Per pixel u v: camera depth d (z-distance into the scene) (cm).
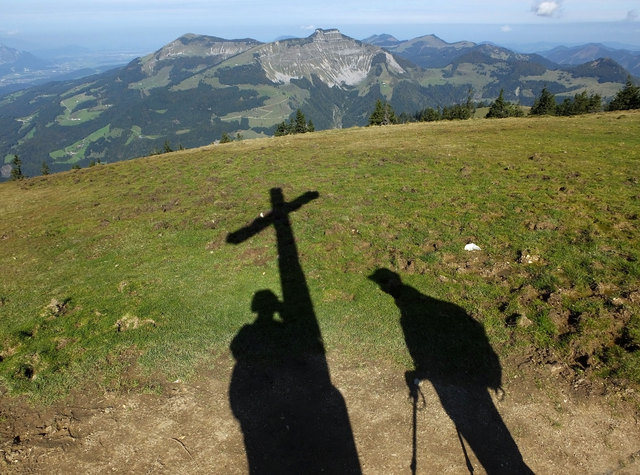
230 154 3678
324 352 918
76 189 3148
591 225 1434
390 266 1262
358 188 2111
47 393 848
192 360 919
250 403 795
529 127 3634
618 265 1145
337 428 728
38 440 737
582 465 641
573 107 7294
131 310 1141
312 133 5106
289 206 1909
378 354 898
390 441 697
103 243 1788
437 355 877
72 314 1159
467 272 1190
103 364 923
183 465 675
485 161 2486
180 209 2127
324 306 1084
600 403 732
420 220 1602
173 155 4309
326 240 1484
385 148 3175
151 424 760
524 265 1202
